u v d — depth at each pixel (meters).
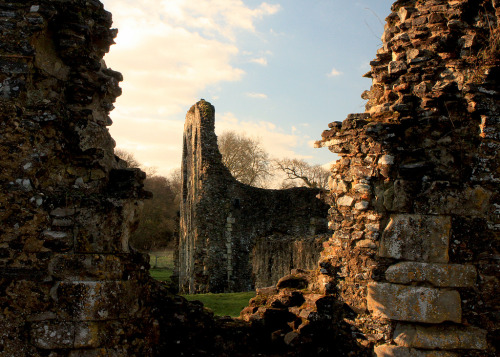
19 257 4.36
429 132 5.72
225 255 18.11
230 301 12.20
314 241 13.84
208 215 18.14
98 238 4.59
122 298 4.61
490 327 5.35
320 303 6.03
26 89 4.48
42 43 4.69
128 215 4.88
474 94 5.55
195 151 20.09
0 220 4.32
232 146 34.19
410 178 5.66
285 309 6.49
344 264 6.01
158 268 25.91
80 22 4.91
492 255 5.43
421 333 5.38
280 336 6.17
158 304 5.80
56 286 4.42
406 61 5.96
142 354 4.79
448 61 5.80
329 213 6.27
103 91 5.09
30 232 4.39
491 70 5.57
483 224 5.47
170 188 41.38
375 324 5.59
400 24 6.08
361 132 6.00
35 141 4.45
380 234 5.74
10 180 4.36
